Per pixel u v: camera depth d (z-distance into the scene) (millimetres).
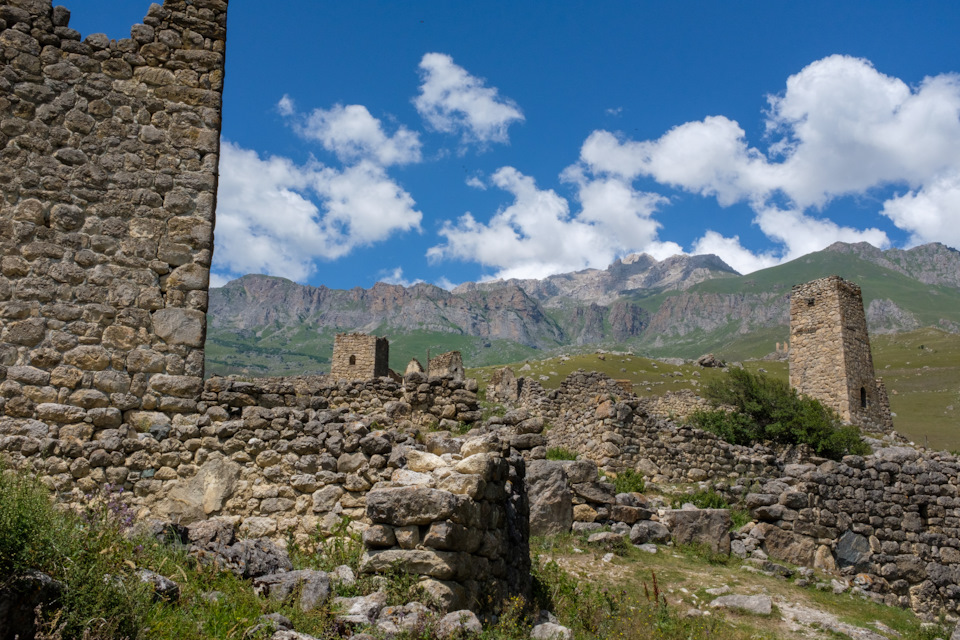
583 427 21453
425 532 7418
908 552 15539
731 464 20531
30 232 10102
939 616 14602
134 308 10336
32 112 10477
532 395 31531
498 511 8727
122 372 10117
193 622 5895
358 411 16312
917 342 125750
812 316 48625
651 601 11297
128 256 10469
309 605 6688
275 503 10195
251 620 6016
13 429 9477
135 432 9984
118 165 10703
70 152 10516
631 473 18859
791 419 29969
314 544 9766
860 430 44719
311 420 10719
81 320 10070
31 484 7340
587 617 9883
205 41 11516
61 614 5113
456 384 15766
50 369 9805
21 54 10578
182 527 7969
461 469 8227
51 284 10047
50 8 10859
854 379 46500
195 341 10516
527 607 9148
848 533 15375
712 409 32500
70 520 6562
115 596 5531
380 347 43531
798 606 12133
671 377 72875
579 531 14141
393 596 6996
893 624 12633
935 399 69188
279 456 10406
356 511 10258
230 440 10344
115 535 6668
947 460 16312
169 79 11203
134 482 9820
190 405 10336
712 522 14820
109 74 10945
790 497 15336
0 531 5203
